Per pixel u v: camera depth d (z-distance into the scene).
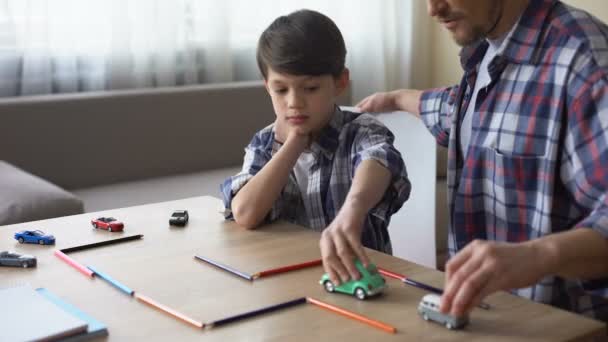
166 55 2.83
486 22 1.12
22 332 0.76
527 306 0.85
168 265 1.00
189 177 2.61
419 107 1.48
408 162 1.61
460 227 1.24
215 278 0.95
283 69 1.23
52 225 1.20
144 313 0.84
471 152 1.21
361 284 0.87
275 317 0.83
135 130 2.56
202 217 1.25
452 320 0.78
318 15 1.29
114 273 0.97
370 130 1.31
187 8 2.89
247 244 1.09
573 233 0.86
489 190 1.19
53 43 2.64
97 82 2.72
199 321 0.81
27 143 2.38
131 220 1.23
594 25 1.10
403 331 0.78
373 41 3.30
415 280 0.93
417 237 1.62
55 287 0.92
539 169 1.12
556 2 1.15
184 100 2.65
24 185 1.99
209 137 2.73
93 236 1.13
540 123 1.11
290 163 1.24
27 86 2.58
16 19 2.56
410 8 3.38
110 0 2.68
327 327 0.80
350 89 3.19
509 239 1.17
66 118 2.43
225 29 2.95
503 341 0.76
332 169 1.33
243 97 2.79
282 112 1.27
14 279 0.95
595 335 0.79
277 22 1.29
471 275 0.79
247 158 1.39
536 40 1.13
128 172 2.56
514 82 1.15
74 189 2.45
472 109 1.27
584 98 1.03
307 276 0.96
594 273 0.87
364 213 1.04
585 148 1.03
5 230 1.17
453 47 3.43
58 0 2.61
